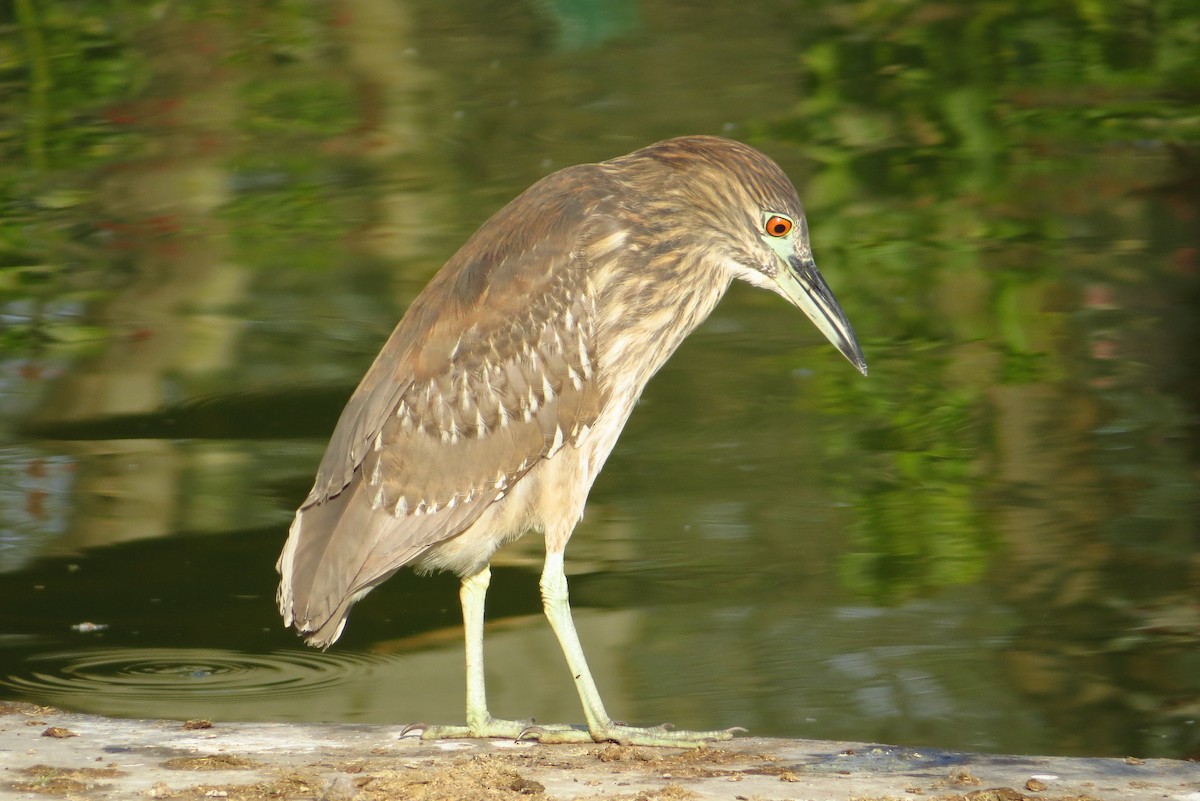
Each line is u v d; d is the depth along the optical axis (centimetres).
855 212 2067
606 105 2602
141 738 736
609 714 912
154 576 1098
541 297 820
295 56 2956
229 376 1516
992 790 623
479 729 763
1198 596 1045
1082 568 1094
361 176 2258
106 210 2131
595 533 1184
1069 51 2772
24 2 3234
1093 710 905
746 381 1503
